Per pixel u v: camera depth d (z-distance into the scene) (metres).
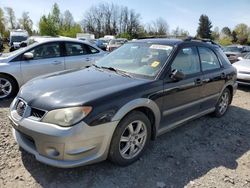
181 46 4.34
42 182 3.10
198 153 4.01
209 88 4.84
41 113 3.03
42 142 2.95
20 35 30.11
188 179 3.33
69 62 7.05
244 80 8.72
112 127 3.11
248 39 77.25
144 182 3.21
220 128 5.05
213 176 3.43
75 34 62.44
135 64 4.16
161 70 3.87
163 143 4.23
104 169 3.40
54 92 3.22
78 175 3.26
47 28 56.78
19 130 3.14
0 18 63.84
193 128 4.95
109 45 23.48
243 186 3.27
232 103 6.98
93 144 3.02
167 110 3.92
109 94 3.18
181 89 4.07
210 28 87.81
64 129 2.86
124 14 76.25
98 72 4.05
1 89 6.29
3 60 6.29
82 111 2.92
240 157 3.99
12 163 3.41
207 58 4.95
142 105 3.43
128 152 3.50
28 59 6.46
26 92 3.39
